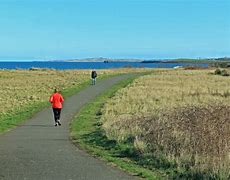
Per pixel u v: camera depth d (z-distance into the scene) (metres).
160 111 24.81
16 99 44.94
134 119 21.94
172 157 13.27
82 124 27.19
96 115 32.16
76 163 14.31
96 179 11.88
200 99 39.25
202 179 11.33
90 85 62.16
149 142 15.91
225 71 88.38
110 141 18.62
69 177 12.15
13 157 15.54
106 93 50.66
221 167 11.27
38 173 12.72
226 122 16.05
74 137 21.44
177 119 18.17
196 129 15.30
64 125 27.25
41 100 43.84
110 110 33.00
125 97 42.53
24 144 19.08
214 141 13.43
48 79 77.88
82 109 36.09
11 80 76.00
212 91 47.69
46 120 29.78
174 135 15.28
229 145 13.05
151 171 12.84
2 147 18.12
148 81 66.81
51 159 15.11
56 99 27.39
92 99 44.31
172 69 126.38
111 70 119.75
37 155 15.98
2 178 12.08
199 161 12.30
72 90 53.94
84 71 108.56
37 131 24.41
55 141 20.11
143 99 40.22
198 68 129.50
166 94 44.56
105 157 15.37
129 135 18.44
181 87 54.41
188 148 13.65
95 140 19.61
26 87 60.84
